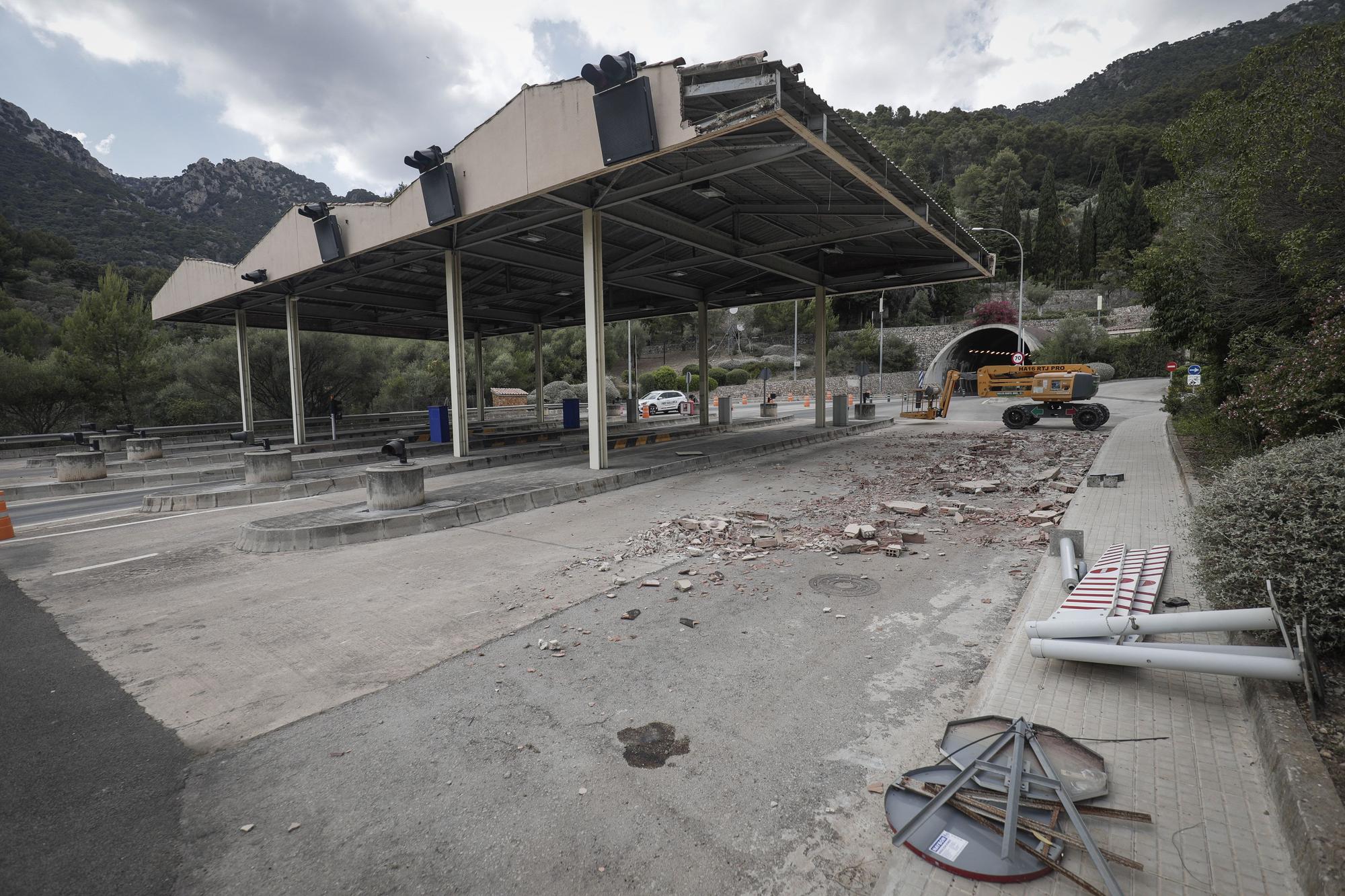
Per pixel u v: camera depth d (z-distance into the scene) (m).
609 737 3.53
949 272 19.38
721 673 4.29
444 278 20.89
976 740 3.24
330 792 3.11
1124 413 24.84
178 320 23.98
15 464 19.20
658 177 12.30
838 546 7.19
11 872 2.61
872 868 2.52
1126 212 75.06
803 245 15.48
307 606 5.88
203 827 2.88
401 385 37.62
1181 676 3.87
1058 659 4.16
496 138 11.62
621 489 11.79
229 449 21.48
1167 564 5.75
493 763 3.32
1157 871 2.34
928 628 4.95
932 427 23.08
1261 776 2.89
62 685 4.38
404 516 8.80
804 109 9.12
